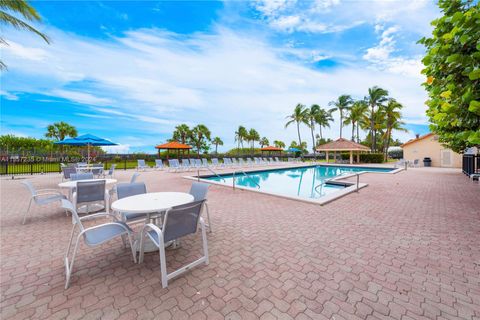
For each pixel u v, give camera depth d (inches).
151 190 313.0
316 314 77.0
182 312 78.4
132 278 99.2
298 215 195.3
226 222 176.9
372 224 171.2
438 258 116.4
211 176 529.7
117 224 109.9
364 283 94.7
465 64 90.0
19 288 91.7
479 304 81.5
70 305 81.9
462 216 191.3
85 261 114.4
